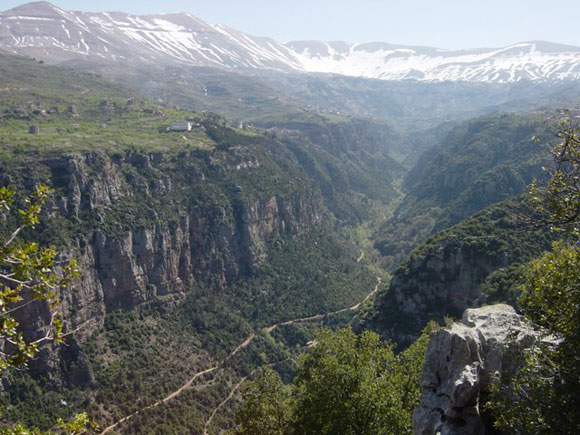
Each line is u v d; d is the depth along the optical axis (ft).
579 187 83.30
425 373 91.81
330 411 122.01
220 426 295.28
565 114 92.32
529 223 88.17
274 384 152.97
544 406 71.51
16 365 69.10
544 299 81.20
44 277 73.41
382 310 309.22
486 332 90.53
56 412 258.57
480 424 80.07
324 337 144.97
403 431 113.60
